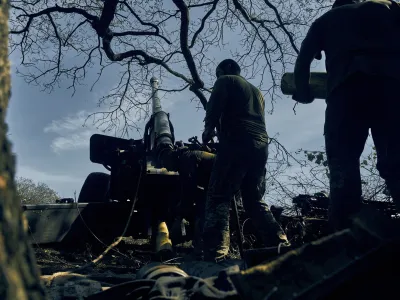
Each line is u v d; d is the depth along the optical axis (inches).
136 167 251.4
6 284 28.5
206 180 203.9
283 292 67.6
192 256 195.0
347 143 124.9
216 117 167.6
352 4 134.9
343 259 69.5
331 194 122.1
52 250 249.0
